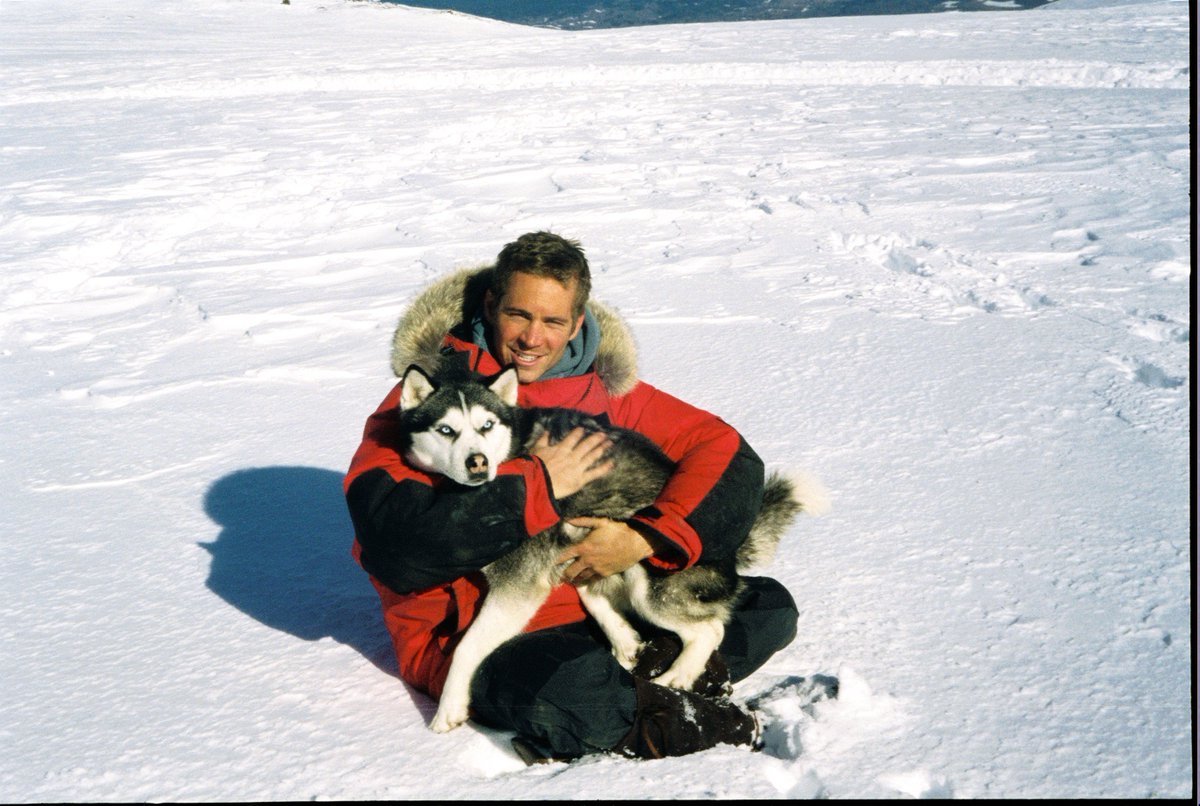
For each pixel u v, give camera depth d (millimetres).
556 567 2576
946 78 16391
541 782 2268
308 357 5566
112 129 13727
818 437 4211
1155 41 18953
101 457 4453
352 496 2562
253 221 8867
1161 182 8422
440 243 7777
